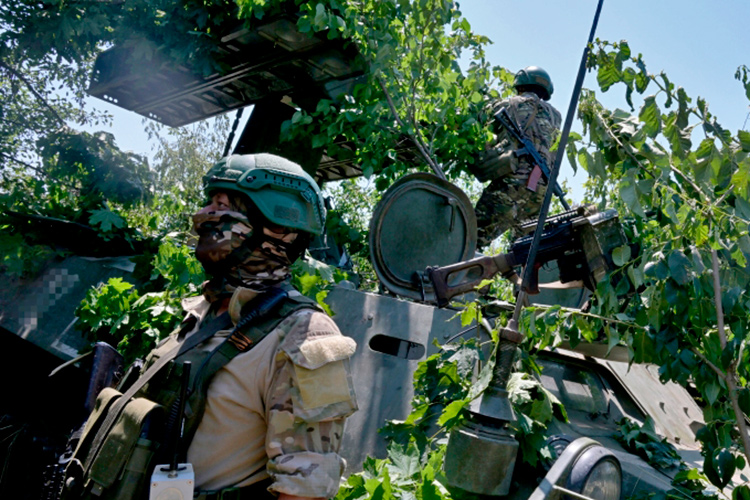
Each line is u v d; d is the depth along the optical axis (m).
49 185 7.25
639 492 2.89
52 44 8.10
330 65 6.76
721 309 2.85
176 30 6.93
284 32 6.43
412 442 2.90
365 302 4.06
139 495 1.75
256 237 1.95
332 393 1.70
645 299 3.05
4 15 7.77
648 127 3.01
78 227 6.33
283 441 1.67
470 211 5.08
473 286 3.87
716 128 2.99
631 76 3.03
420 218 4.91
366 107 6.41
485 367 2.78
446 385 3.34
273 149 7.39
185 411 1.77
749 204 2.82
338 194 13.34
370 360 3.74
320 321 1.81
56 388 5.62
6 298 6.05
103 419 2.02
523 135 6.54
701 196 3.00
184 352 1.88
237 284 1.93
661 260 2.94
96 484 1.79
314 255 6.59
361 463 3.31
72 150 7.58
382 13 6.20
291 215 1.98
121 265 5.80
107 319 4.88
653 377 4.67
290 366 1.72
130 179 7.52
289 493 1.61
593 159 3.19
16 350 6.33
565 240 3.59
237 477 1.79
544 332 3.38
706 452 2.93
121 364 2.49
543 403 3.03
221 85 8.14
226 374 1.80
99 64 8.69
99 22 7.29
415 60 6.37
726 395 3.05
